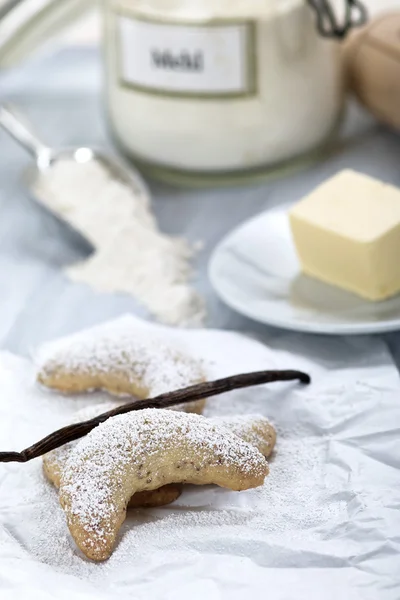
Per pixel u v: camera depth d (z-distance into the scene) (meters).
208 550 0.48
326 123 0.69
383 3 0.86
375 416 0.52
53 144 0.74
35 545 0.49
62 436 0.50
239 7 0.65
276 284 0.59
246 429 0.51
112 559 0.48
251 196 0.68
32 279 0.63
